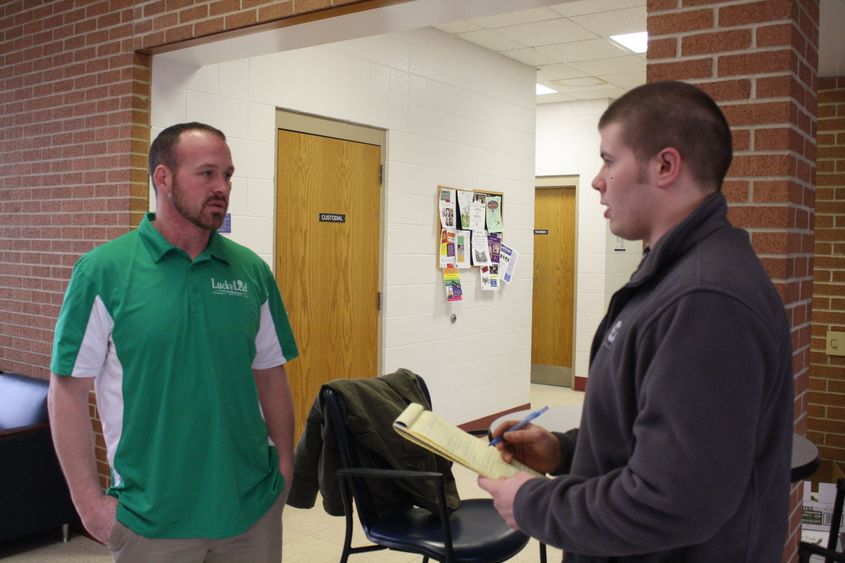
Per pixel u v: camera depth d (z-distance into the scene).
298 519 3.67
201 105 3.64
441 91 5.11
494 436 1.34
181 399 1.67
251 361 1.82
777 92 1.96
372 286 4.67
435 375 5.16
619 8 4.51
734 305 0.89
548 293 7.60
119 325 1.65
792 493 2.26
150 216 1.83
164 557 1.65
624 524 0.91
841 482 2.15
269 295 1.95
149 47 3.30
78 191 3.61
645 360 0.95
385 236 4.71
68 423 1.66
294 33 3.05
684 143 1.01
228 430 1.72
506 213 5.84
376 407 2.23
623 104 1.07
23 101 3.95
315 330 4.29
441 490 1.97
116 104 3.42
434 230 5.11
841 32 3.38
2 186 4.11
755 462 0.96
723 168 1.04
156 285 1.68
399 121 4.79
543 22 4.83
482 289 5.56
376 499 2.23
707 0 2.05
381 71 4.63
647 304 0.98
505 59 5.73
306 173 4.20
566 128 7.37
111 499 1.68
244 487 1.74
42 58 3.81
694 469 0.86
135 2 3.34
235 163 3.80
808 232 2.15
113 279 1.67
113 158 3.43
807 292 2.17
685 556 0.97
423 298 5.04
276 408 1.98
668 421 0.88
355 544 3.35
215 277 1.76
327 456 2.20
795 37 1.97
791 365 1.00
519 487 1.08
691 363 0.88
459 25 4.94
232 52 3.35
